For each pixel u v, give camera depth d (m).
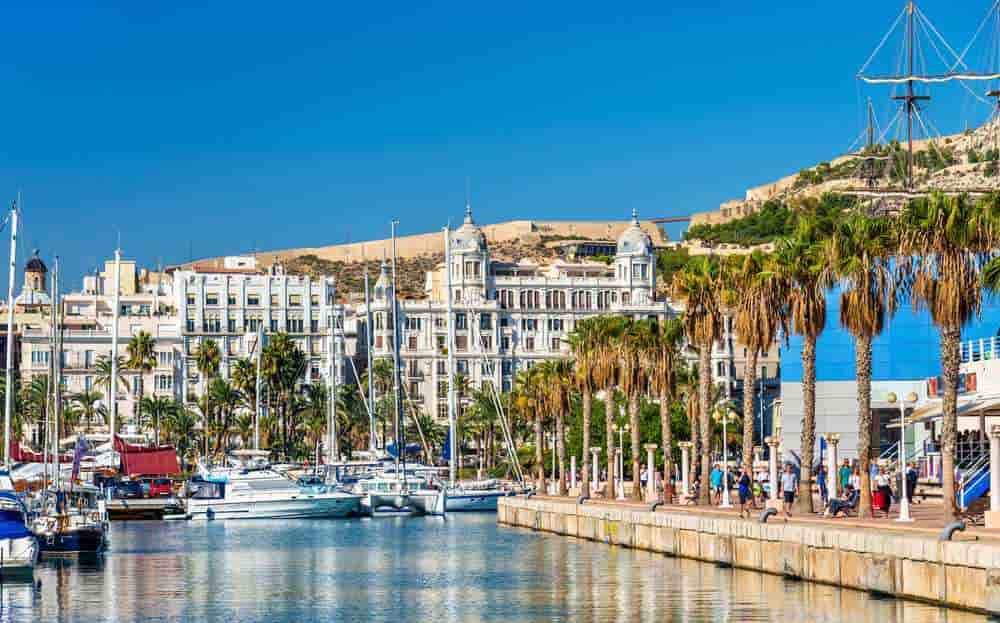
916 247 79.00
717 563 91.88
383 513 177.12
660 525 103.25
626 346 135.62
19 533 91.88
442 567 100.94
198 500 172.12
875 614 64.25
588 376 151.12
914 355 154.00
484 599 79.75
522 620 70.44
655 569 91.31
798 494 96.00
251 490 172.12
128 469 186.38
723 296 114.00
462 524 159.00
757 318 100.50
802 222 99.69
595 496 156.88
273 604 79.50
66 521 108.50
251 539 135.88
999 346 112.94
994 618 60.81
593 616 70.50
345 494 172.62
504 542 124.94
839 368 157.00
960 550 63.38
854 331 86.62
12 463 144.12
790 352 164.12
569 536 130.25
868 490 85.62
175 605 79.25
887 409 155.38
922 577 67.00
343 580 92.94
